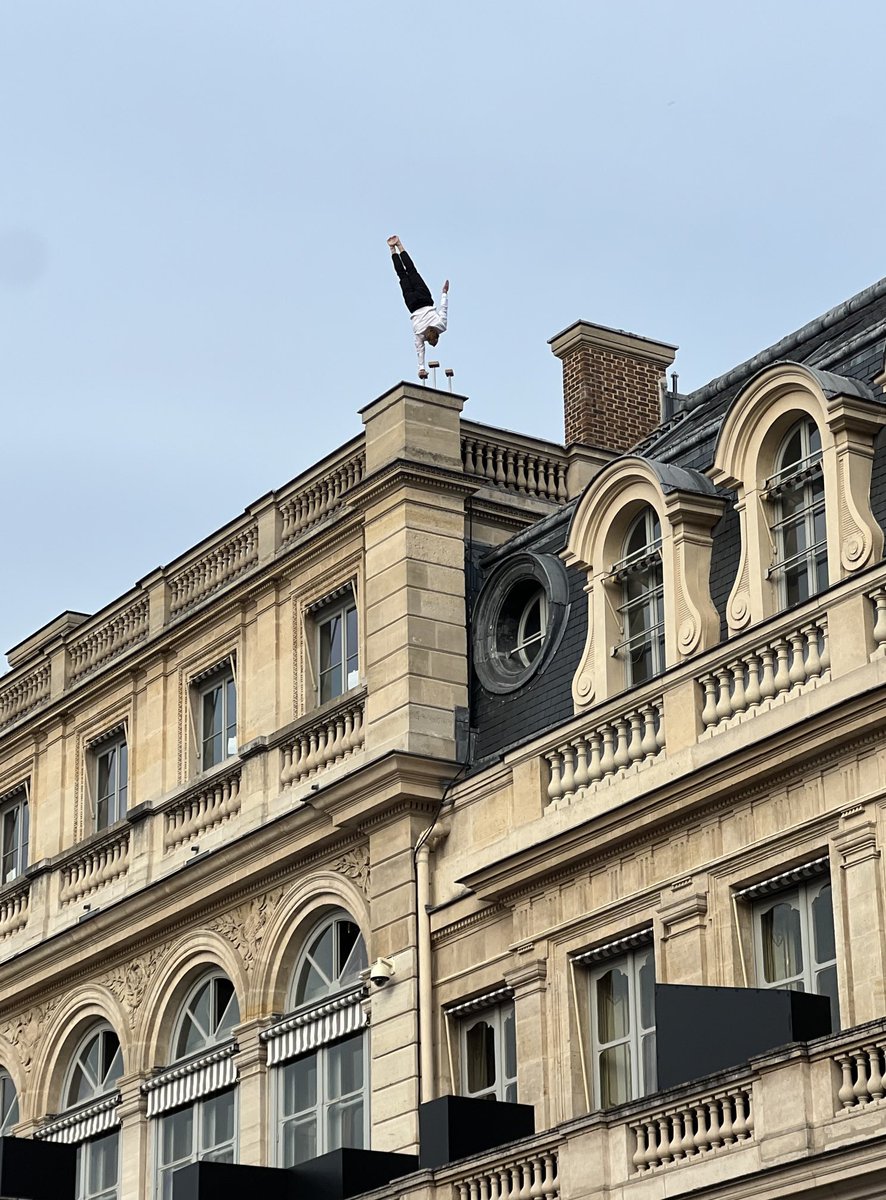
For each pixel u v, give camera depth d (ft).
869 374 92.94
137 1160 115.96
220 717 119.85
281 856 109.81
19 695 136.56
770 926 88.89
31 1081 124.77
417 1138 99.60
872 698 83.46
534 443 114.83
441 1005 101.60
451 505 109.81
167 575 124.77
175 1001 117.19
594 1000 95.66
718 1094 81.51
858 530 87.66
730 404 94.27
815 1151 77.77
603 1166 85.35
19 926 129.29
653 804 91.86
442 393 111.14
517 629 107.86
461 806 102.94
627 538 100.01
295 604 114.93
